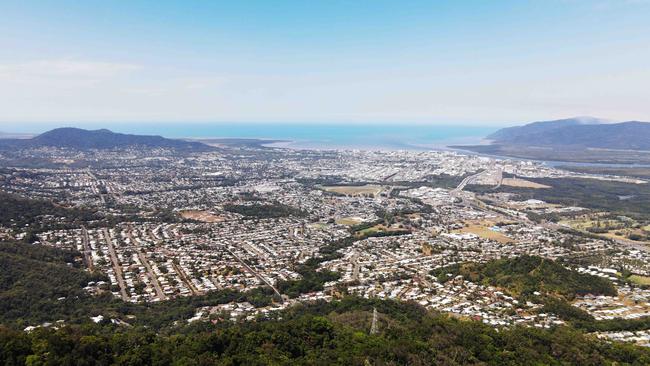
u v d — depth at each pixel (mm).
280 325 157750
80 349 127375
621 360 146375
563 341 154375
